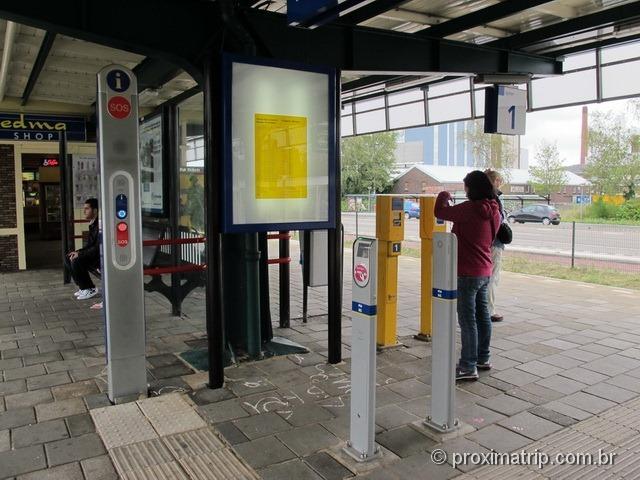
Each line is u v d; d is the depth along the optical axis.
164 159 6.84
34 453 3.21
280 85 4.41
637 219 31.05
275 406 3.89
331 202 4.72
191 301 7.24
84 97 9.17
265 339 5.17
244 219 4.30
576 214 33.00
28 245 15.23
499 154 45.22
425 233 5.50
